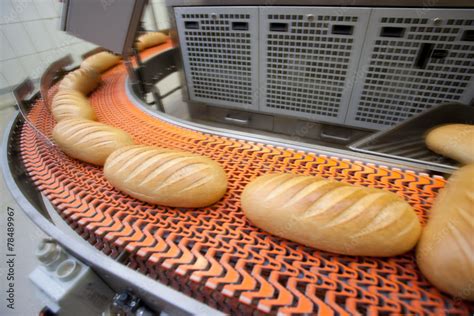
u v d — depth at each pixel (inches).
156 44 51.3
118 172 18.0
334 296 11.5
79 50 57.9
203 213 16.4
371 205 13.6
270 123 41.6
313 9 26.9
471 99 27.2
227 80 38.3
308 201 14.0
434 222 12.9
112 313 17.1
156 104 48.6
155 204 17.1
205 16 32.5
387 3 24.3
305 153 20.9
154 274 14.9
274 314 11.3
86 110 27.6
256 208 14.7
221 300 12.9
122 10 26.8
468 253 10.7
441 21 23.7
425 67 27.0
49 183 20.0
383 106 32.0
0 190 39.1
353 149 23.2
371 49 27.8
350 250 12.9
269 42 31.3
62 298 15.4
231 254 13.5
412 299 11.4
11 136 27.7
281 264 13.0
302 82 33.8
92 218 16.5
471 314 10.9
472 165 15.7
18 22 48.4
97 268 15.3
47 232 17.8
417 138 24.0
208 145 22.9
